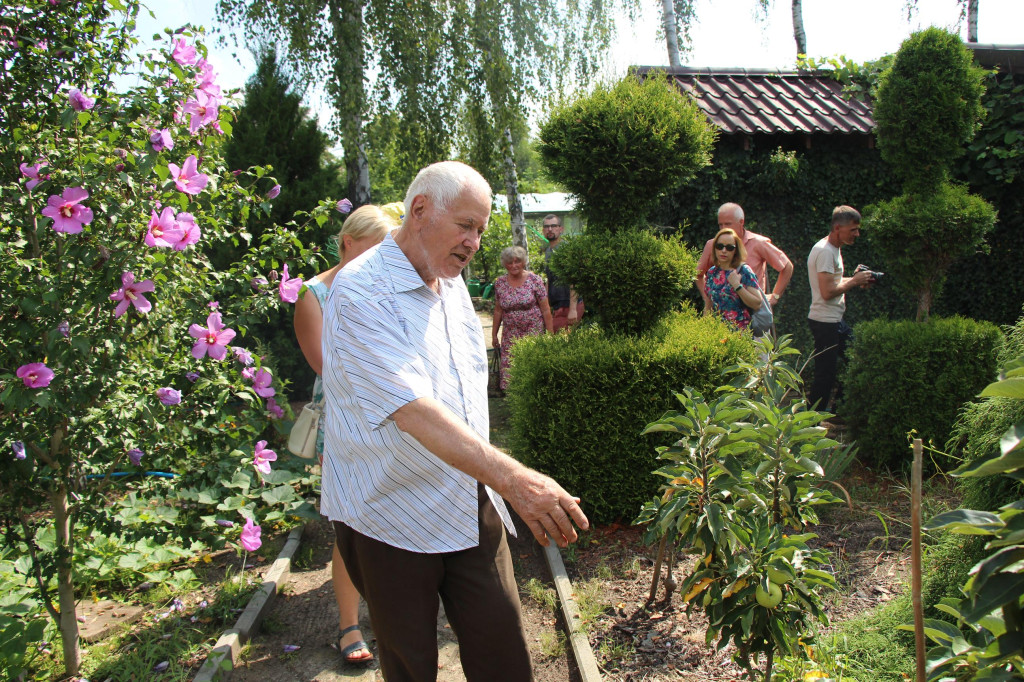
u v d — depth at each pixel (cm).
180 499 413
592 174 453
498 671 215
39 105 285
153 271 277
